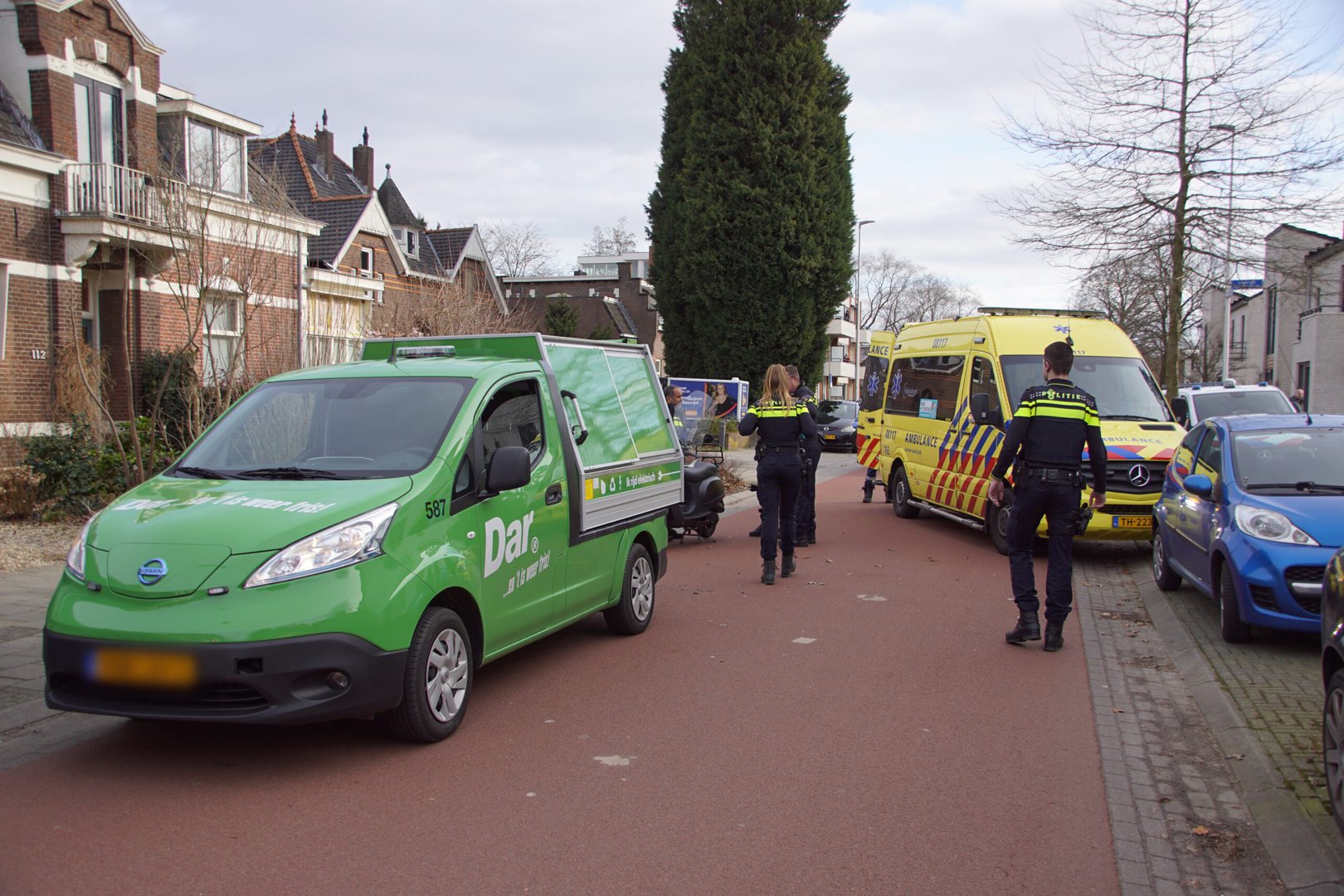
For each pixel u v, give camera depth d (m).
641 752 4.77
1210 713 5.44
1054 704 5.63
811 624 7.54
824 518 14.38
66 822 3.92
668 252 31.39
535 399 6.00
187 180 12.72
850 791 4.34
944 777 4.54
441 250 39.22
